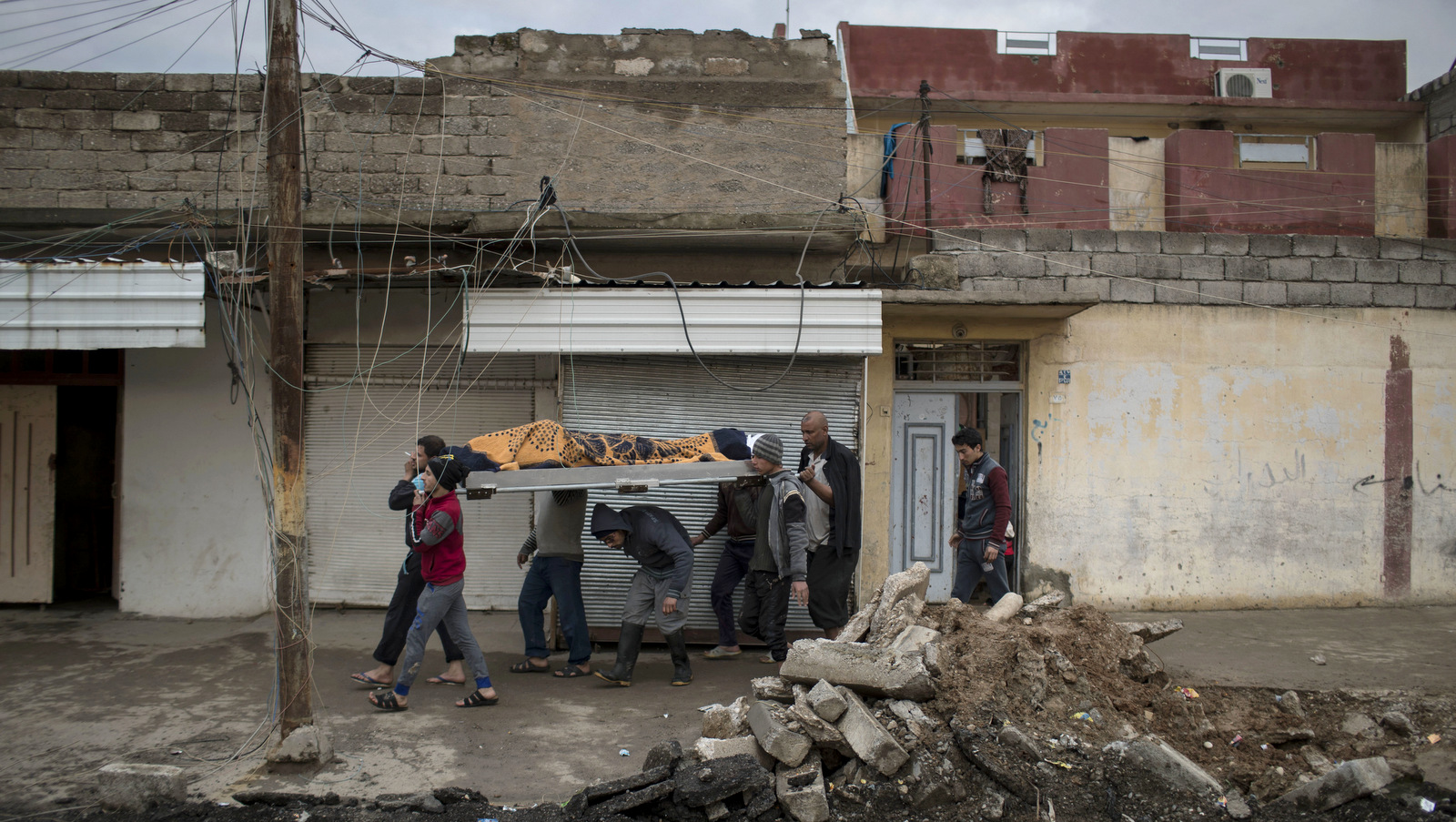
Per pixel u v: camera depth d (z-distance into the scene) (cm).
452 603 557
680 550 604
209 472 775
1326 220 880
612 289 692
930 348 849
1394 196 909
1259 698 570
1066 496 820
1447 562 841
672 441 631
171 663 651
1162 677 536
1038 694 474
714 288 696
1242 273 834
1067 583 818
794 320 698
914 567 561
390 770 465
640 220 720
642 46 812
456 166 789
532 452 592
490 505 810
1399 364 841
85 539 852
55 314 653
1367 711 545
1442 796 422
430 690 596
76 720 535
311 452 803
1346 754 490
